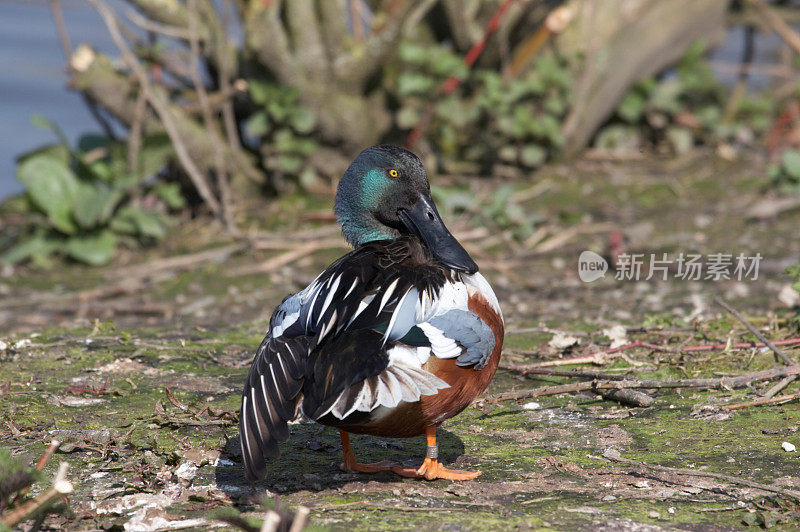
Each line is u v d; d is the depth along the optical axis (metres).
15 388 7.77
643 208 14.87
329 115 15.55
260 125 15.23
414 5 14.95
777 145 17.80
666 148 17.94
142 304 11.59
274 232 14.48
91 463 6.16
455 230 14.07
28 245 13.97
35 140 20.11
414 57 15.76
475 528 5.07
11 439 6.57
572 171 16.75
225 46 15.00
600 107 17.02
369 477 6.02
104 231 14.09
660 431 6.76
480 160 16.81
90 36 25.94
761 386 7.62
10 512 4.80
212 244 14.30
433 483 5.89
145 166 14.79
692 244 13.11
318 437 6.85
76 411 7.24
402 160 6.76
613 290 11.51
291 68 15.14
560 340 8.80
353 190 6.87
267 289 12.38
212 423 6.91
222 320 11.01
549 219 14.57
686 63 17.92
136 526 5.16
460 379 5.55
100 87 14.57
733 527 5.14
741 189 15.57
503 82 16.44
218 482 5.89
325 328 5.23
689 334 9.01
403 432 5.77
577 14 16.86
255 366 5.36
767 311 9.83
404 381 5.08
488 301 5.88
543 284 11.99
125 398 7.59
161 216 14.83
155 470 6.05
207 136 15.26
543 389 7.58
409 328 5.29
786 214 14.41
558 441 6.65
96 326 9.75
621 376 7.65
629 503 5.48
